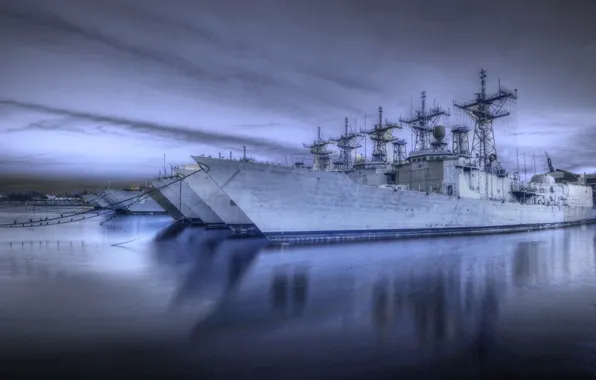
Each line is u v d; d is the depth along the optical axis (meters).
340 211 21.47
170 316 8.15
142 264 14.92
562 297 9.93
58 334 7.04
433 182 28.30
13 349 6.34
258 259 15.98
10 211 82.62
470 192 29.67
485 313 8.52
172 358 6.02
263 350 6.37
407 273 13.00
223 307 8.86
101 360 5.94
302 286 11.04
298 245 19.78
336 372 5.60
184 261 15.62
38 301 9.32
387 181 31.22
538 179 44.19
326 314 8.38
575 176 55.22
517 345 6.71
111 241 24.23
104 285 11.15
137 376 5.41
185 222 40.53
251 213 18.98
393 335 7.12
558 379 5.53
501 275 12.80
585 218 49.66
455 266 14.45
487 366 5.88
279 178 19.09
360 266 14.33
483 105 33.31
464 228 28.38
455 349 6.51
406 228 24.39
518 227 34.56
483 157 33.66
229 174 17.94
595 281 11.97
